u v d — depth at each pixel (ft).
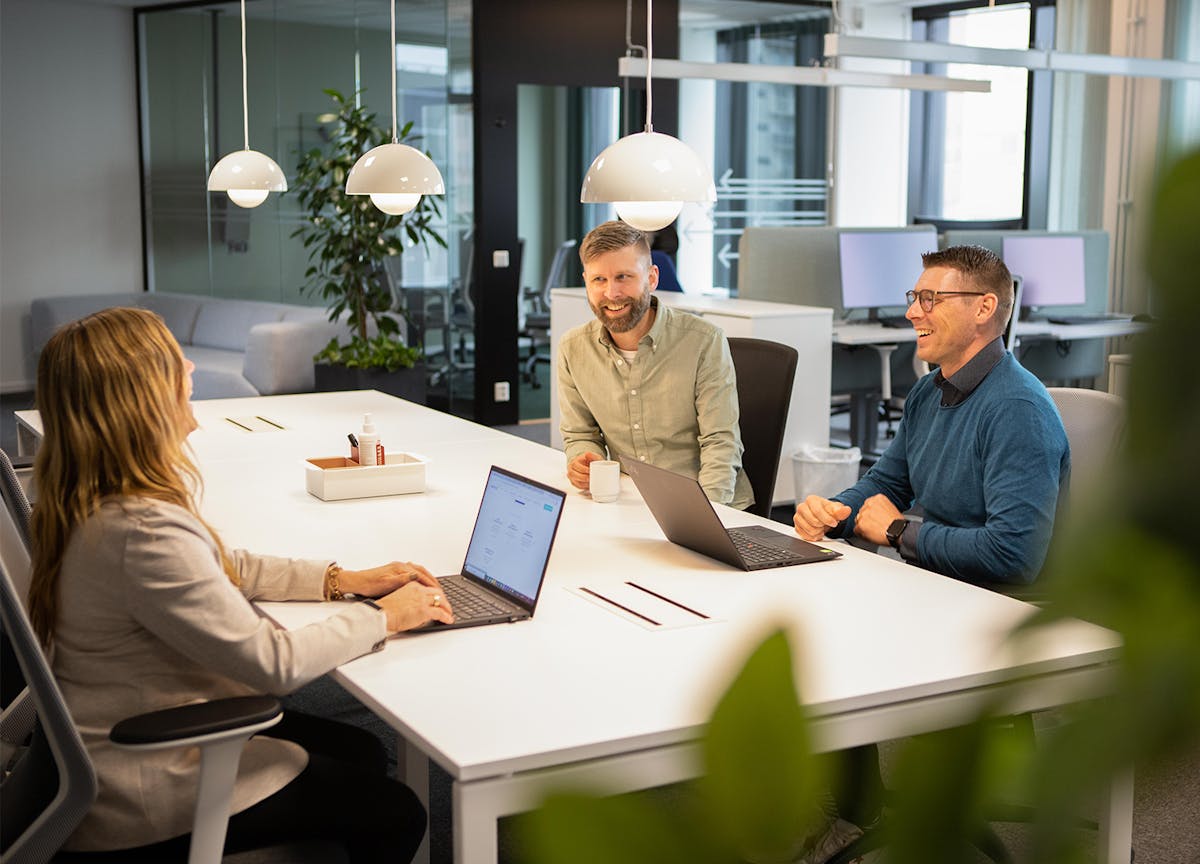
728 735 1.07
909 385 23.77
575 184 39.04
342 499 10.06
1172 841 9.13
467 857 5.28
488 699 5.92
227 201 31.04
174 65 31.55
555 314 22.59
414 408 14.71
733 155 32.53
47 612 5.98
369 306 24.99
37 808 5.68
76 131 31.83
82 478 5.85
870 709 6.02
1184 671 0.83
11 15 30.63
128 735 5.33
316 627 6.31
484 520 7.85
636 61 20.03
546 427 27.86
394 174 12.03
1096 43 27.14
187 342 30.32
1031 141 29.86
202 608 5.82
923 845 1.04
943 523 9.17
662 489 8.36
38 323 30.83
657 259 25.30
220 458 11.66
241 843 6.01
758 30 32.14
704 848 1.10
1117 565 0.84
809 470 18.92
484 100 26.55
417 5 26.99
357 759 7.25
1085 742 0.88
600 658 6.49
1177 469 0.82
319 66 28.68
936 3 33.24
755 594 7.64
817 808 1.20
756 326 18.54
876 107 33.88
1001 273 8.84
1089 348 25.22
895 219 34.73
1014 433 8.54
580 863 1.11
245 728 5.49
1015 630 0.92
